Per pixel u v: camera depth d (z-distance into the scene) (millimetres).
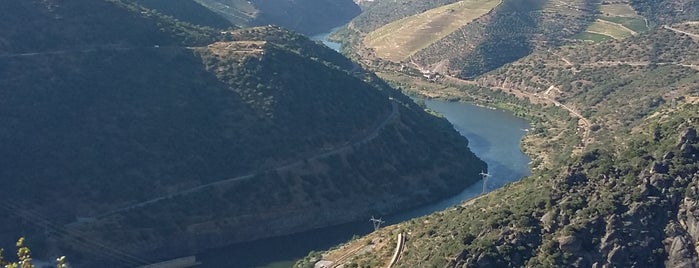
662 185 142125
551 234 140500
